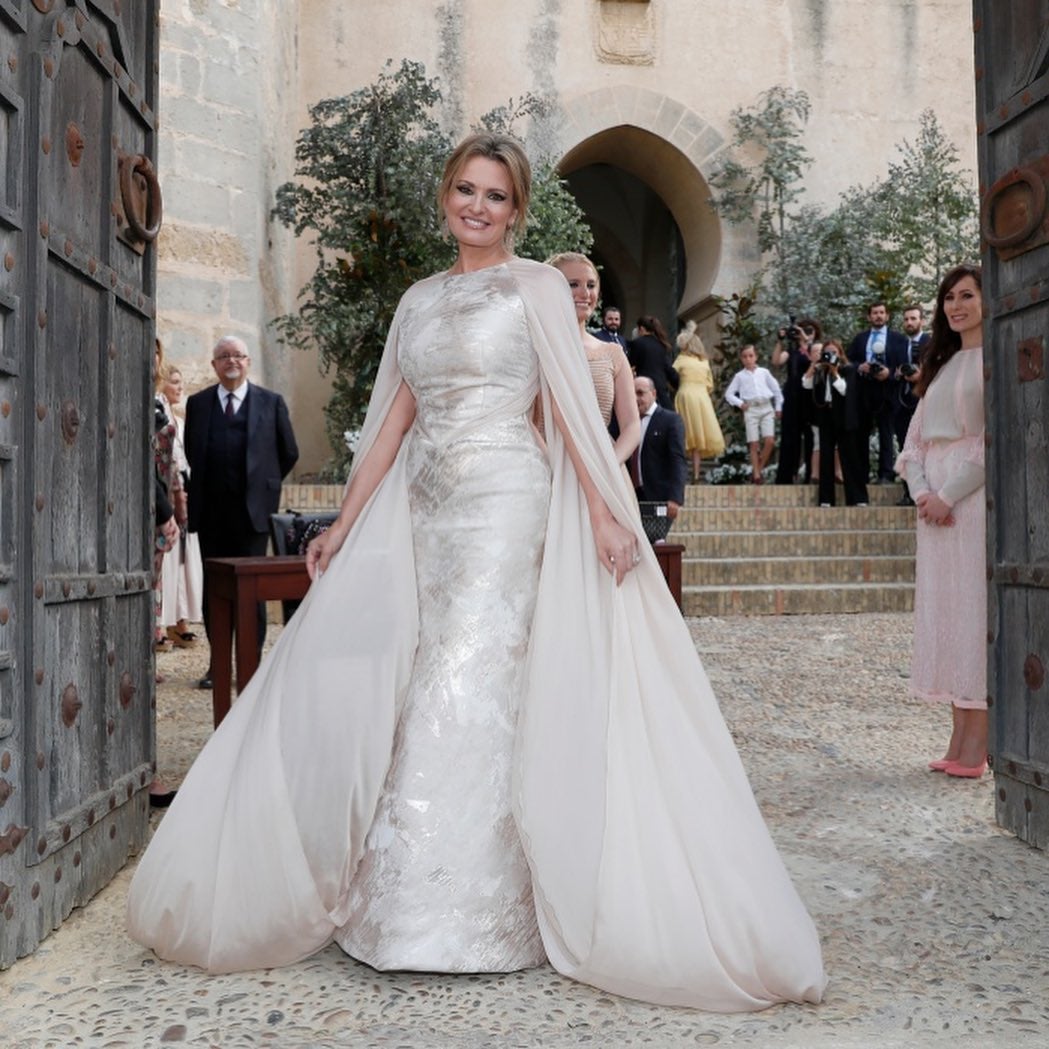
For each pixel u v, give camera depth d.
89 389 3.11
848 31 15.39
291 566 4.19
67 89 2.96
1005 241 3.60
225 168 10.73
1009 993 2.50
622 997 2.45
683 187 15.48
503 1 14.43
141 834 3.53
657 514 4.83
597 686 2.56
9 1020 2.35
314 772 2.52
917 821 3.82
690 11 14.99
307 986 2.51
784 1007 2.42
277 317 12.33
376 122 12.02
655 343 11.83
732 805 2.51
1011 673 3.70
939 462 4.33
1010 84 3.65
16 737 2.61
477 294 2.82
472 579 2.71
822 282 14.38
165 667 7.13
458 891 2.52
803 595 10.31
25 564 2.64
